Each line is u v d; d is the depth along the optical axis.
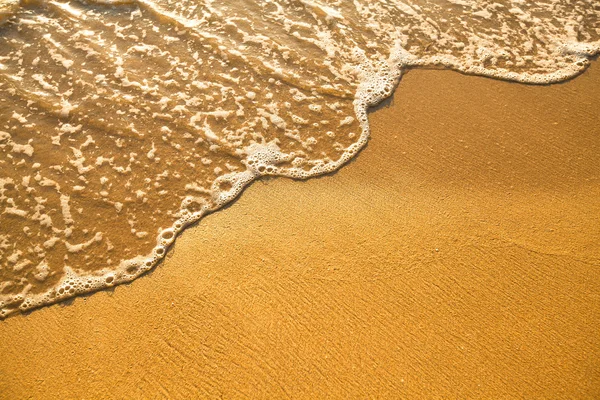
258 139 3.78
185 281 2.95
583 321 2.69
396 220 3.19
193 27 4.65
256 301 2.82
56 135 3.76
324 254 3.02
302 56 4.39
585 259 2.94
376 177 3.47
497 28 4.63
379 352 2.61
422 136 3.71
